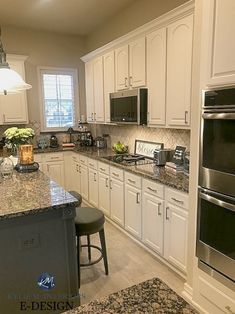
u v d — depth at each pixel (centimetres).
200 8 169
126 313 73
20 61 440
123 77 344
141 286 86
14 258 174
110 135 465
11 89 221
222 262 168
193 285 199
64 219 184
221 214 165
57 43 489
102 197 371
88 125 531
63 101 512
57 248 187
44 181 231
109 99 384
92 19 420
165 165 292
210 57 163
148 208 266
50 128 505
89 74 447
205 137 171
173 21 251
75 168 463
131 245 297
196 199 189
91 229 218
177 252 230
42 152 448
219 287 174
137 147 381
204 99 168
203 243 182
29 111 482
